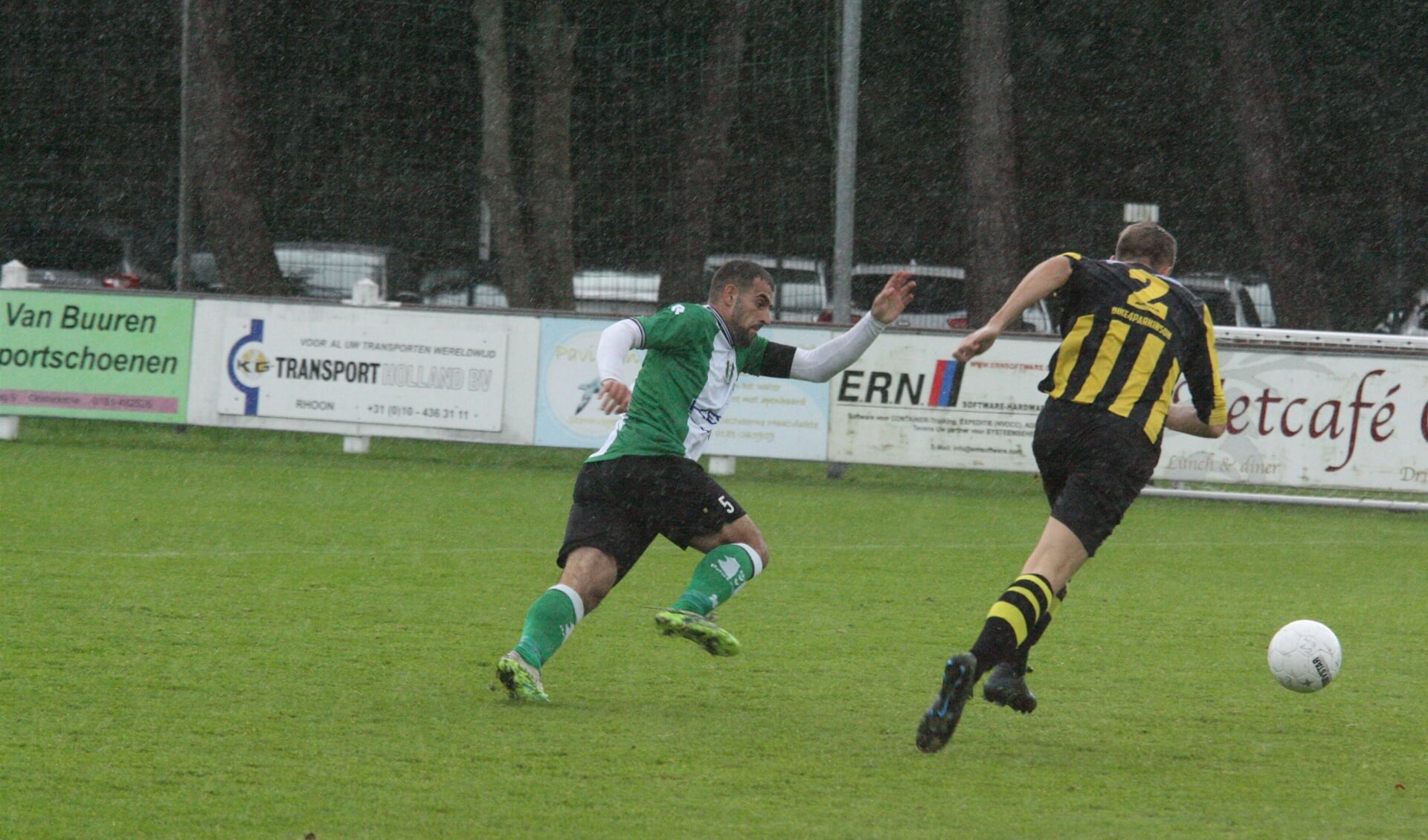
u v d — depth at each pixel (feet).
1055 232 313.73
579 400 178.29
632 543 66.64
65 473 156.15
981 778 54.65
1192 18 298.76
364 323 181.57
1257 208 262.06
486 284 303.89
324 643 76.95
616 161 303.89
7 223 314.55
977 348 59.41
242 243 258.78
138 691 64.59
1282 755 59.21
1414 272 310.45
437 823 47.21
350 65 299.38
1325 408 161.68
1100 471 58.54
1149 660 79.25
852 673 73.82
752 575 66.23
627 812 48.93
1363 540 140.77
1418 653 83.41
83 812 47.42
